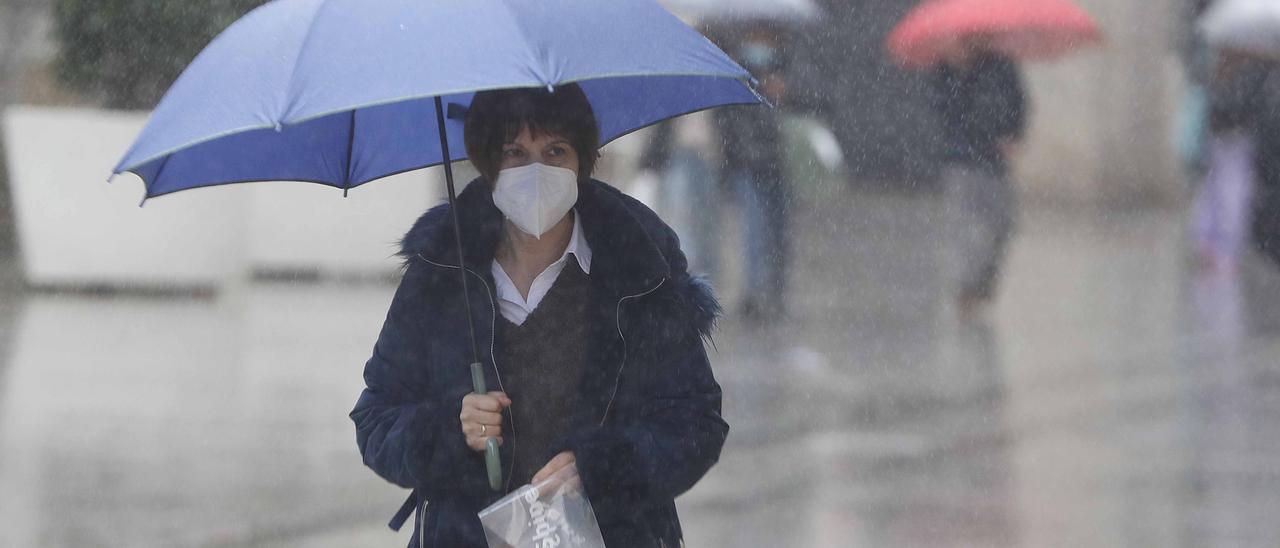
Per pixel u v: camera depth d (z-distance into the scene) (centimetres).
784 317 2731
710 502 1911
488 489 927
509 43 823
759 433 2183
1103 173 3219
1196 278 2969
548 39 833
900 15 2992
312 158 1021
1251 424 2162
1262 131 3117
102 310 2902
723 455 2098
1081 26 2895
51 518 1820
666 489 913
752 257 2762
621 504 905
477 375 909
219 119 835
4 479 1920
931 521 1819
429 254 927
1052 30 2894
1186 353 2519
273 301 2958
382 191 3130
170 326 2753
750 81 918
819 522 1805
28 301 2962
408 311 939
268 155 1007
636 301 916
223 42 887
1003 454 2067
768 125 2777
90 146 3086
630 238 918
